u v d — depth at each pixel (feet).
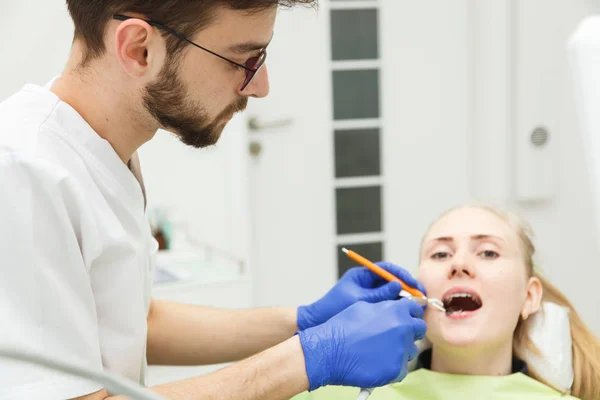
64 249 2.84
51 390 2.68
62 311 2.77
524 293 4.52
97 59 3.11
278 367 3.22
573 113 8.48
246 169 7.34
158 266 6.59
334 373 3.33
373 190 8.33
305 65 7.82
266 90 3.35
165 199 7.27
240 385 3.05
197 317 4.31
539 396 4.27
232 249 7.54
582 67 2.21
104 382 1.65
